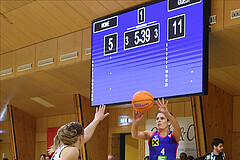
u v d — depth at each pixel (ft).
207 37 27.04
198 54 26.96
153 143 17.99
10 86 49.49
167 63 28.81
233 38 28.04
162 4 29.86
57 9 37.40
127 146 49.16
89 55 37.73
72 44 39.65
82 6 35.68
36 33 42.27
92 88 34.06
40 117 59.98
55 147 12.82
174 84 28.09
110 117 49.08
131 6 33.09
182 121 40.47
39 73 43.60
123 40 32.32
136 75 30.86
